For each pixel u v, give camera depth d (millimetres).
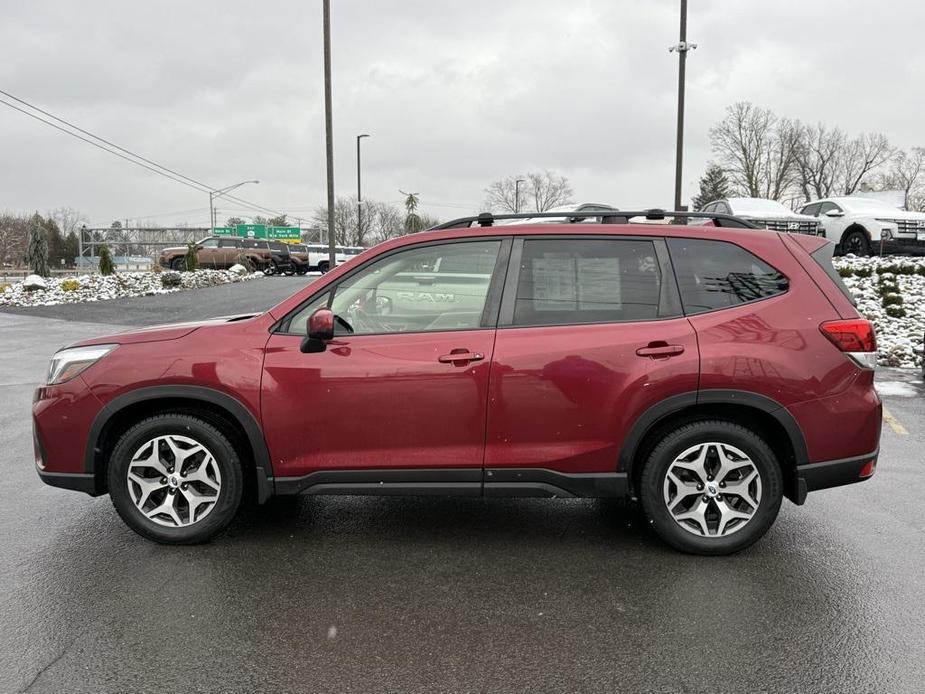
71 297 21906
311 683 2701
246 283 28766
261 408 3805
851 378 3719
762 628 3096
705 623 3143
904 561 3793
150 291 24094
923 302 13273
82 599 3371
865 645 2957
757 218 16516
